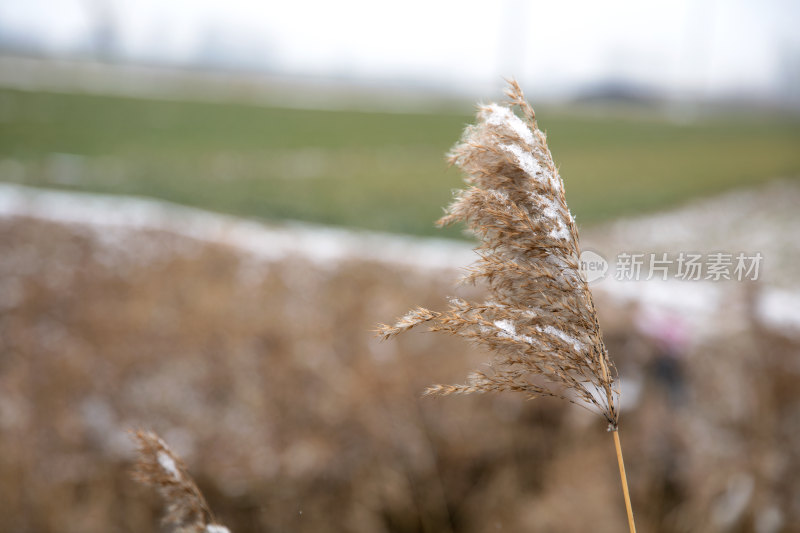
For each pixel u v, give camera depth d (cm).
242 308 590
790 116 6056
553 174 100
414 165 1805
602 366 99
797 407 397
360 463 426
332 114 3219
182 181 1291
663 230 1204
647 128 3606
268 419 461
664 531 360
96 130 1998
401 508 405
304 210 1098
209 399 493
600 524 347
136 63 6669
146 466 131
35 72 3878
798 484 368
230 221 939
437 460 414
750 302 473
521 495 381
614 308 488
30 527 401
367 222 1047
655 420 397
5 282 654
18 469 418
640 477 373
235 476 438
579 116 4116
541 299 98
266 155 1855
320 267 703
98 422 475
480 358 433
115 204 955
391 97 4897
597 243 1048
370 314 573
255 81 5509
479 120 104
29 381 501
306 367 489
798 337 433
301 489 428
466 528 393
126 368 527
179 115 2625
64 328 582
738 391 408
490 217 98
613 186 1633
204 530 130
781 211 1462
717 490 367
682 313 484
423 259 735
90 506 409
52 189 1089
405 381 437
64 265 693
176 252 740
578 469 372
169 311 596
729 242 1125
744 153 2617
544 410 408
